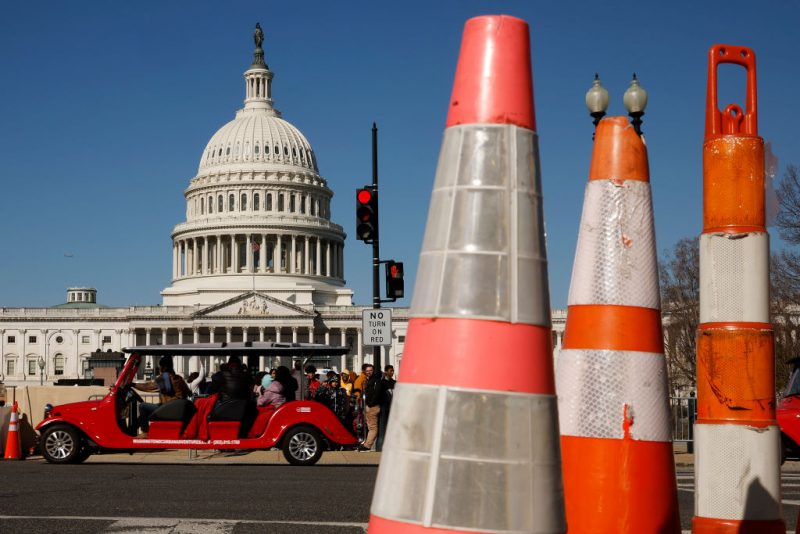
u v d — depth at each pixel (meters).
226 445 25.05
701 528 7.05
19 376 160.75
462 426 4.51
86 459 27.30
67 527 12.81
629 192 6.68
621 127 6.81
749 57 7.28
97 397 32.12
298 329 158.62
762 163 7.07
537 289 4.73
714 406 7.04
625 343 6.45
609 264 6.56
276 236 172.12
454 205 4.78
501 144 4.80
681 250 67.38
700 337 7.11
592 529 6.31
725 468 6.96
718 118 7.20
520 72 4.89
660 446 6.41
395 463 4.62
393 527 4.54
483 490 4.46
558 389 6.62
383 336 30.69
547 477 4.57
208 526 12.95
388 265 30.30
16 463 25.89
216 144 180.25
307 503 15.71
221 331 158.62
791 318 55.53
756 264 6.96
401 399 4.69
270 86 188.12
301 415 25.16
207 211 175.88
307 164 181.12
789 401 23.75
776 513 6.96
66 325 161.38
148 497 16.50
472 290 4.64
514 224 4.73
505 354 4.58
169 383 26.53
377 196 30.28
